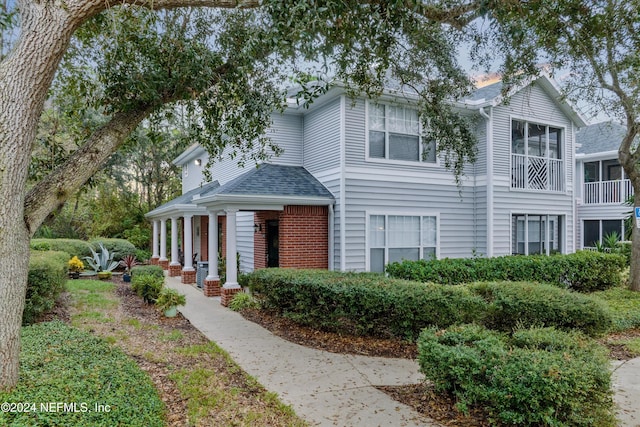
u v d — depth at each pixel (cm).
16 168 302
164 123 768
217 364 533
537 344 417
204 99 537
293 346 620
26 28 306
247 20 564
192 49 504
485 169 1177
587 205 1905
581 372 340
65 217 2080
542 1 484
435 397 419
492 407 366
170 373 487
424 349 427
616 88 814
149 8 406
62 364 365
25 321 612
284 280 737
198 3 403
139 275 1070
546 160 1284
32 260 677
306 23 386
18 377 315
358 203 1029
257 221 1233
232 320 791
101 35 513
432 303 593
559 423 333
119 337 612
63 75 562
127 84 452
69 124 594
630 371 520
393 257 1077
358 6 423
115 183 2317
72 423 264
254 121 613
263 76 614
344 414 391
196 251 1877
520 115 1223
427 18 490
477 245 1201
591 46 582
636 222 1016
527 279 982
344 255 1004
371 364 540
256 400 422
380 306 620
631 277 1038
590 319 580
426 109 737
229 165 1449
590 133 2045
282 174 1112
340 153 1014
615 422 363
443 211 1156
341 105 1014
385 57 543
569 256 1083
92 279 1295
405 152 1104
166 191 2583
